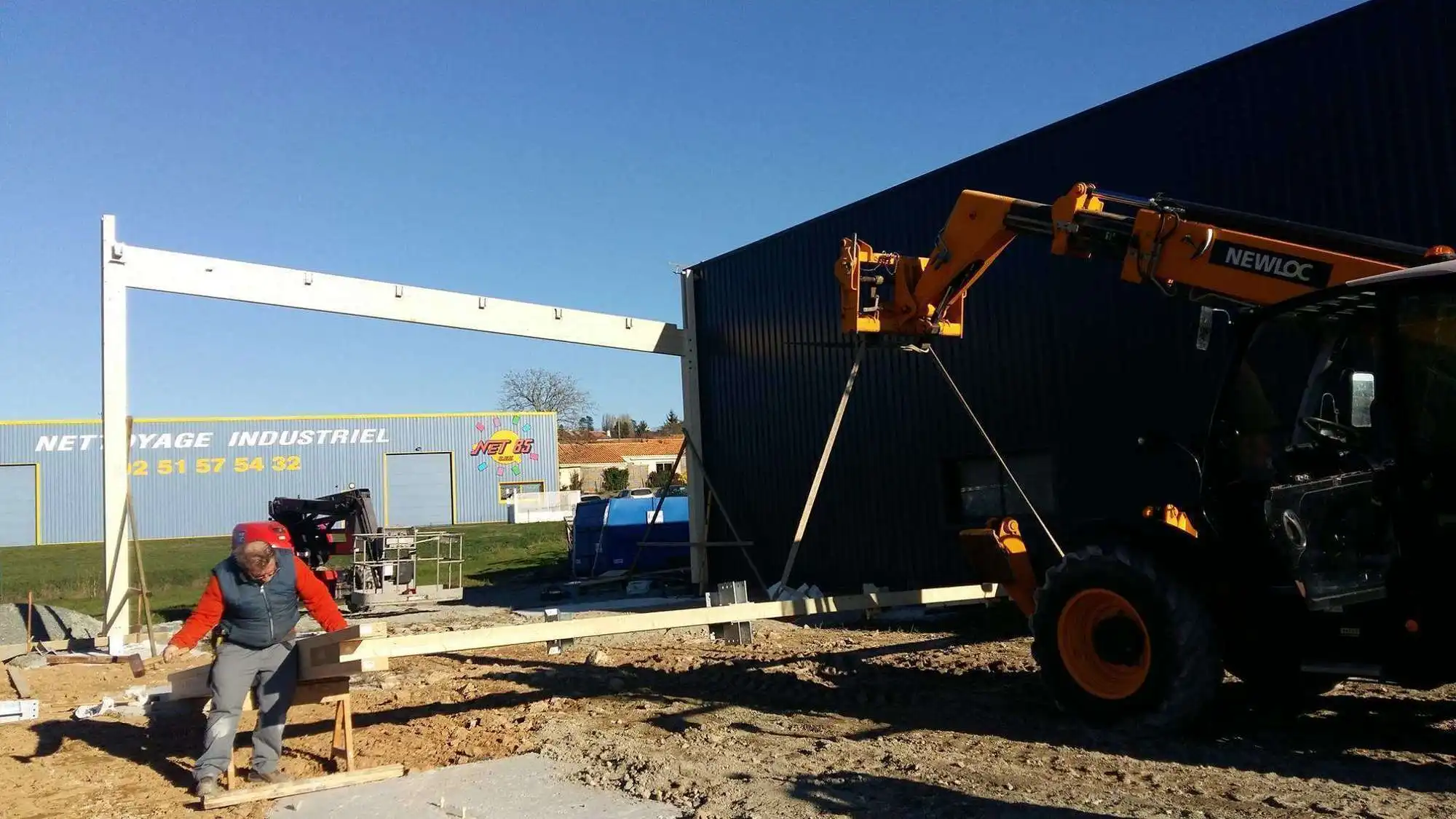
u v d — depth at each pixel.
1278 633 5.77
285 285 12.59
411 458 47.94
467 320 13.91
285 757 6.32
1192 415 9.87
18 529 42.47
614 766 5.59
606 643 10.85
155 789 5.71
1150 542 6.02
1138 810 4.50
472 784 5.38
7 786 5.82
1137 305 10.37
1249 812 4.45
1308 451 5.64
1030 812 4.50
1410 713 6.22
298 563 5.88
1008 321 11.59
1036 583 7.32
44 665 10.95
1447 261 5.31
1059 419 11.04
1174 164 10.12
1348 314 5.60
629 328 15.59
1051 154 11.20
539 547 29.39
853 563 13.55
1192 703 5.73
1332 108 8.97
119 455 11.66
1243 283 6.16
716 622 7.89
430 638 6.34
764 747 5.91
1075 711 6.21
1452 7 8.25
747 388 15.45
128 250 11.72
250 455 45.00
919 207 12.71
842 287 8.92
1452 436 4.94
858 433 13.52
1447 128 8.25
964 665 8.46
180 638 5.47
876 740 6.03
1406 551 5.02
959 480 12.39
